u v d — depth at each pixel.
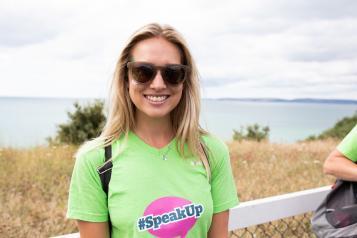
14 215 4.68
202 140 1.84
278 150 9.93
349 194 2.42
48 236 4.25
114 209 1.67
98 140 1.73
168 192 1.69
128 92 1.76
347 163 2.43
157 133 1.78
